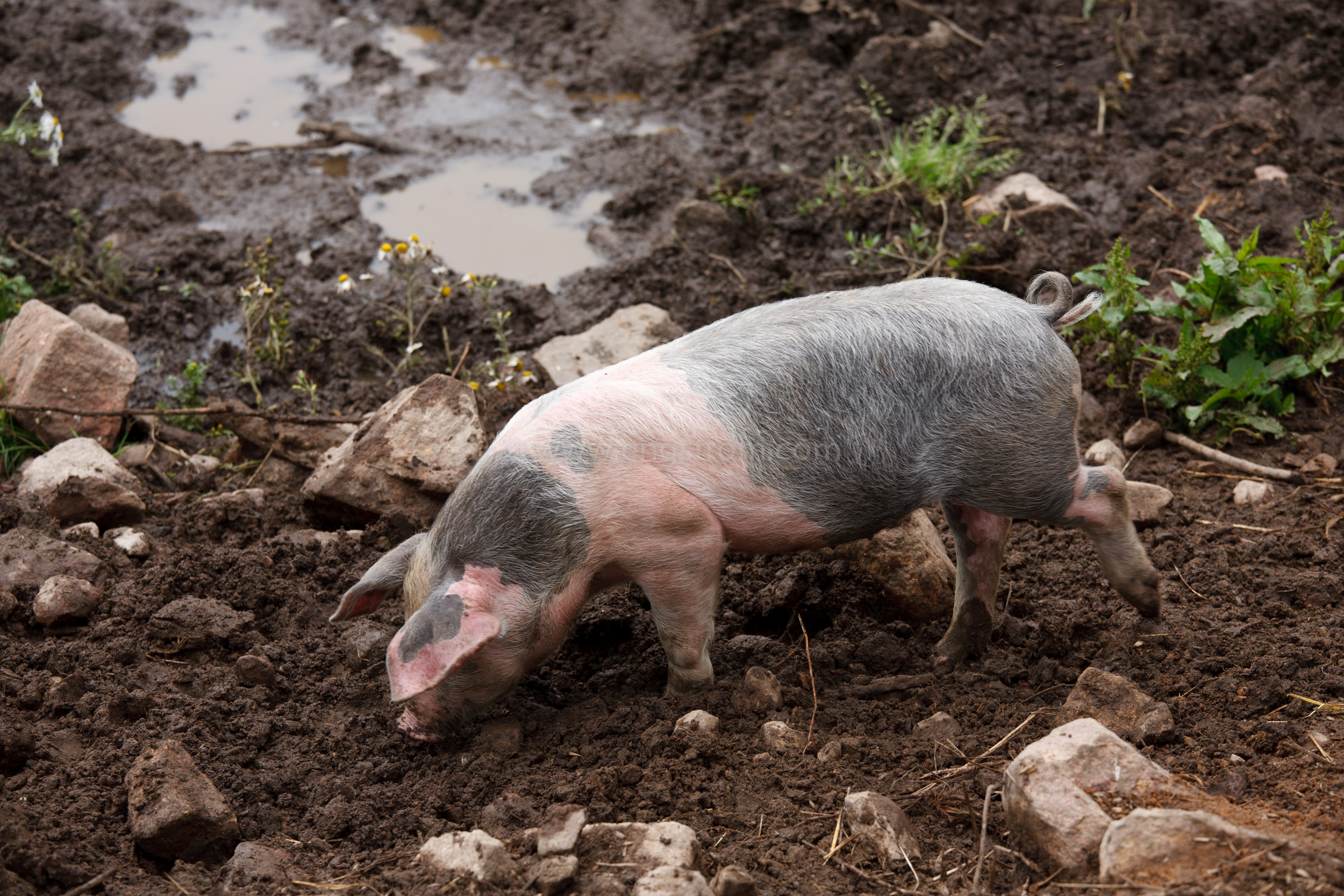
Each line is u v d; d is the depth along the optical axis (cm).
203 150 964
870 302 447
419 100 1034
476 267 828
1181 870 339
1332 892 322
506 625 424
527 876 371
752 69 1045
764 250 840
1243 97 945
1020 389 436
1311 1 1043
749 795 420
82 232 859
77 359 668
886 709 471
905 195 860
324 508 596
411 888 371
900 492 445
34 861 376
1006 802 389
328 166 950
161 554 567
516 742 454
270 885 383
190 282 824
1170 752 427
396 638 404
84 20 1116
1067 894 354
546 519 420
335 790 435
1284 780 400
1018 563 563
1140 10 1048
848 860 388
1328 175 854
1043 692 481
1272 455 640
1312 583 522
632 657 517
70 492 590
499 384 673
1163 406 678
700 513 428
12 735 427
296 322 782
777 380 431
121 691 469
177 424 707
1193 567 553
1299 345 670
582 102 1027
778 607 531
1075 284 742
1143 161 891
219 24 1162
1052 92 976
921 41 1000
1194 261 780
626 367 447
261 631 522
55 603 509
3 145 934
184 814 398
